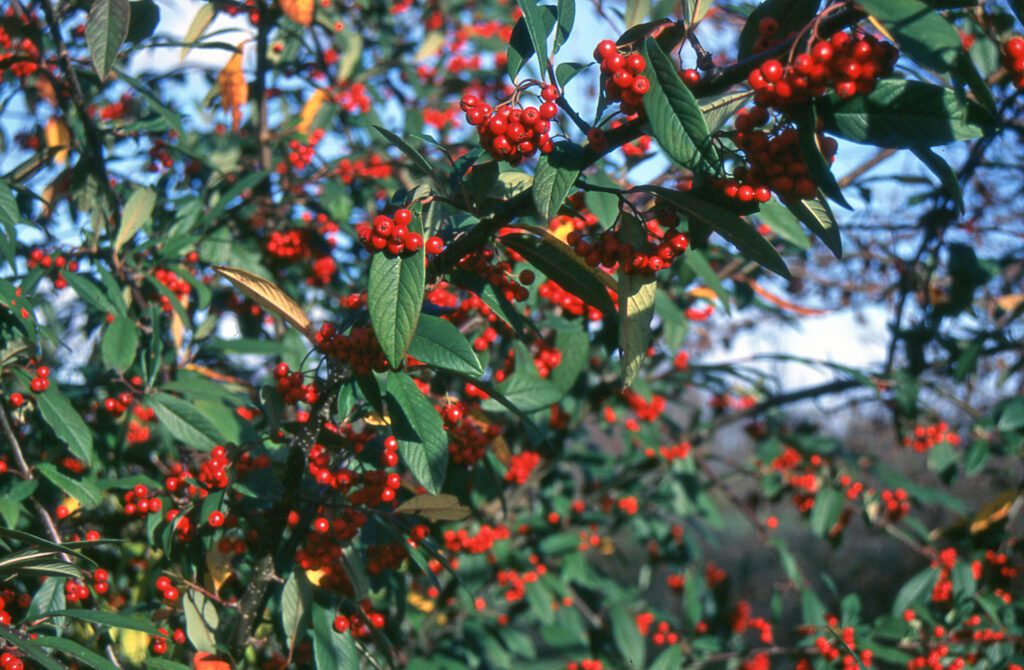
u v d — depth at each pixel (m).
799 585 4.85
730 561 8.83
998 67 4.07
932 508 7.92
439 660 4.26
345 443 2.37
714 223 1.86
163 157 3.81
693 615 4.74
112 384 3.42
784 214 3.42
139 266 3.40
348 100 4.77
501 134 1.81
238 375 4.77
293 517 2.87
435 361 1.97
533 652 4.76
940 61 1.44
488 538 3.95
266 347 3.66
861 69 1.58
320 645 2.41
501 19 6.16
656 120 1.70
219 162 4.19
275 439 2.32
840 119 1.69
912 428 5.13
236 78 3.92
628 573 6.84
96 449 3.43
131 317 3.38
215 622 2.50
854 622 3.97
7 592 2.42
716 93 1.79
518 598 4.80
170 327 3.53
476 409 2.90
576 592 5.33
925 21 1.45
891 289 5.79
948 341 4.68
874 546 8.98
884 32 1.49
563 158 1.83
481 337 3.04
